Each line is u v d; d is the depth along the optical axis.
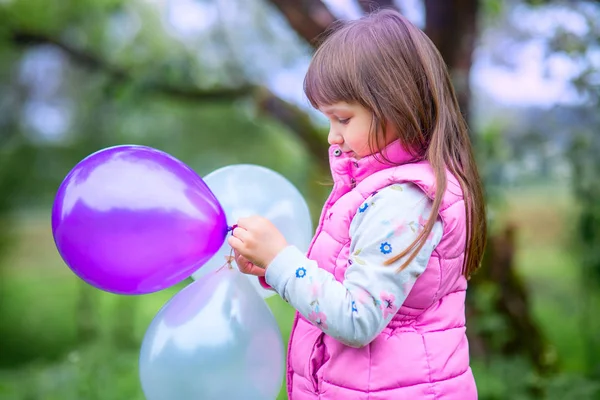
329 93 1.25
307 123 4.00
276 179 1.60
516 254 3.39
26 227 7.36
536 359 3.23
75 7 4.88
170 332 1.29
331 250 1.25
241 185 1.54
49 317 6.97
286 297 1.19
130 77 4.46
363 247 1.16
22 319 6.97
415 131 1.25
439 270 1.21
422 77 1.29
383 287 1.13
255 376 1.30
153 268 1.26
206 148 6.87
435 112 1.29
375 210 1.18
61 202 1.25
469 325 3.09
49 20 4.89
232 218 1.49
